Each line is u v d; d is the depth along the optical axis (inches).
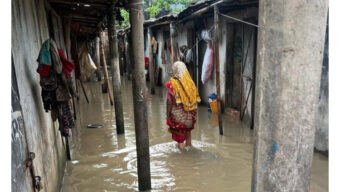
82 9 292.5
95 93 491.5
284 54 49.5
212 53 312.2
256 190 57.7
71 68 141.9
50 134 150.3
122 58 780.6
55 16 269.3
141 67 138.8
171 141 227.1
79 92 494.9
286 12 48.1
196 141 223.1
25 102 104.7
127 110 350.6
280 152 53.1
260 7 52.0
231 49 289.0
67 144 195.2
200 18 331.0
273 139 53.2
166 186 156.6
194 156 193.9
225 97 298.8
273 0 49.1
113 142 231.0
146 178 151.3
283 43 49.2
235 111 282.2
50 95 131.2
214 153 198.1
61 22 323.3
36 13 159.9
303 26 48.1
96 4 237.6
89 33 614.2
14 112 86.4
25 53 116.3
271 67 51.3
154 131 256.4
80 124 289.7
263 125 54.4
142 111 143.2
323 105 144.0
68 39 342.3
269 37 50.6
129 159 195.6
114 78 245.0
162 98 423.8
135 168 181.5
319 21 48.6
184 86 191.0
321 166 134.0
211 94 311.3
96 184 162.1
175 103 193.8
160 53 538.0
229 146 210.5
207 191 151.0
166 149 208.5
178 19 344.2
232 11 273.1
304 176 54.5
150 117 309.0
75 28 410.3
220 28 299.1
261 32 52.0
